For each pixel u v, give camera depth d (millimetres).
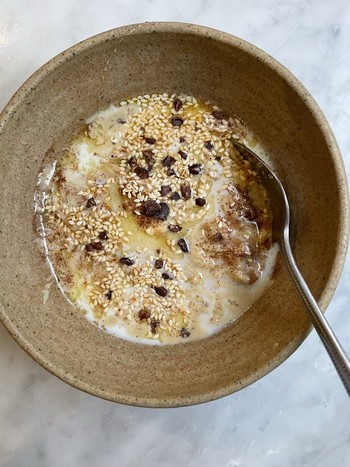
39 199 235
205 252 235
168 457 240
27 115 220
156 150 238
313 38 249
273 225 234
